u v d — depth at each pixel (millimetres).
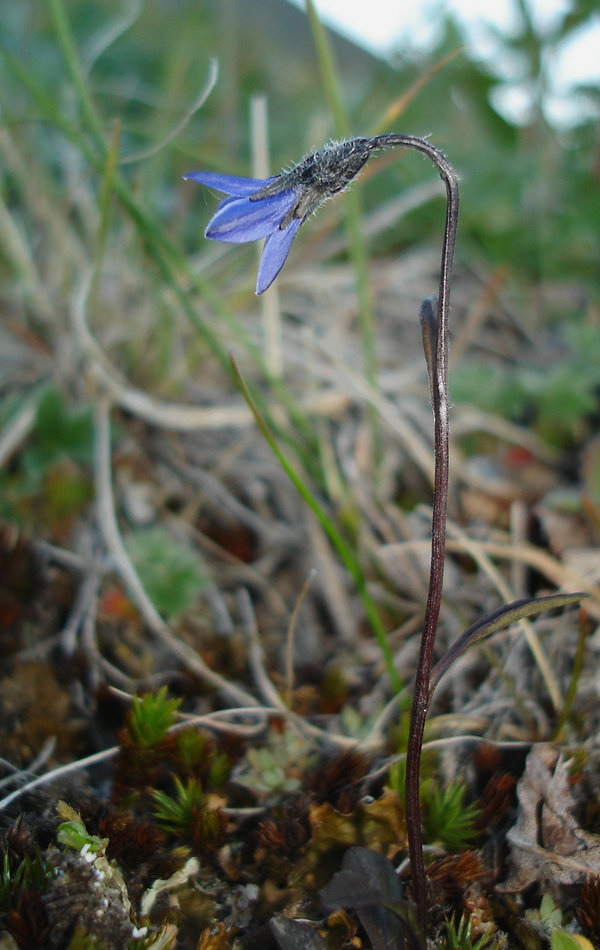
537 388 237
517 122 326
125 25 257
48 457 204
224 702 180
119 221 264
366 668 187
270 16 531
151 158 251
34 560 197
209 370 252
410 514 216
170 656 186
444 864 152
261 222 140
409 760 140
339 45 528
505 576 199
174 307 228
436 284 300
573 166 331
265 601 200
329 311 275
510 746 167
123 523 207
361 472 221
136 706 161
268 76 430
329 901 138
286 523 213
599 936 146
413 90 197
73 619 187
